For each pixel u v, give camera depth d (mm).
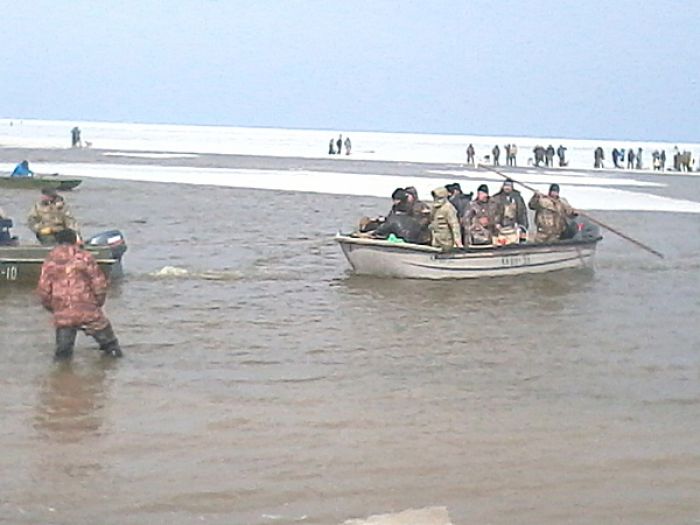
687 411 8867
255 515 6254
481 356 10945
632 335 12312
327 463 7223
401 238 16328
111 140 101875
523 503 6539
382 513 6324
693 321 13344
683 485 6938
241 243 20406
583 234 17984
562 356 11047
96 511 6246
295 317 12883
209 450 7453
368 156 75125
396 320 12867
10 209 25562
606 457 7500
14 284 14570
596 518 6312
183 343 11125
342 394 9156
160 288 14766
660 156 64250
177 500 6461
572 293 15430
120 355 10320
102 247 14641
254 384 9422
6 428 7855
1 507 6250
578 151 113562
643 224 26578
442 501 6547
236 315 12891
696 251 21109
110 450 7398
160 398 8828
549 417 8562
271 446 7578
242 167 50594
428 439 7848
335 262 17984
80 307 10031
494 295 15016
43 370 9695
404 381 9719
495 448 7652
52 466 7027
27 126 183125
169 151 73000
